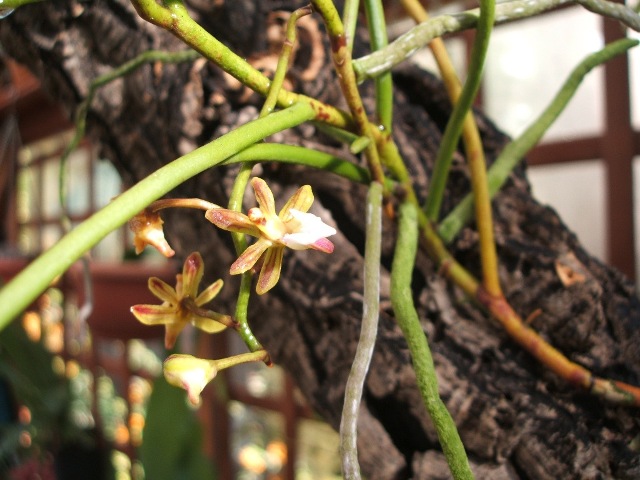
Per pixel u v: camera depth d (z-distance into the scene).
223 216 0.06
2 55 0.21
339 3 0.12
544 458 0.09
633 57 0.19
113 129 0.12
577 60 0.21
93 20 0.12
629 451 0.09
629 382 0.10
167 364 0.06
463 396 0.09
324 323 0.10
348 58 0.07
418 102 0.12
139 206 0.05
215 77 0.11
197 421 0.21
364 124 0.08
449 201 0.11
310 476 0.34
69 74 0.12
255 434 0.38
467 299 0.10
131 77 0.11
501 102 0.23
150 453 0.21
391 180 0.09
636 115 0.19
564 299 0.10
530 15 0.08
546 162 0.21
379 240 0.07
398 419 0.10
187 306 0.07
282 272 0.10
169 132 0.11
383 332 0.10
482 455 0.09
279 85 0.07
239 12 0.11
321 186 0.11
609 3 0.08
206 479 0.20
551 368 0.09
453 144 0.09
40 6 0.11
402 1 0.10
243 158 0.07
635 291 0.10
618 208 0.19
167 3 0.06
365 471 0.10
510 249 0.10
